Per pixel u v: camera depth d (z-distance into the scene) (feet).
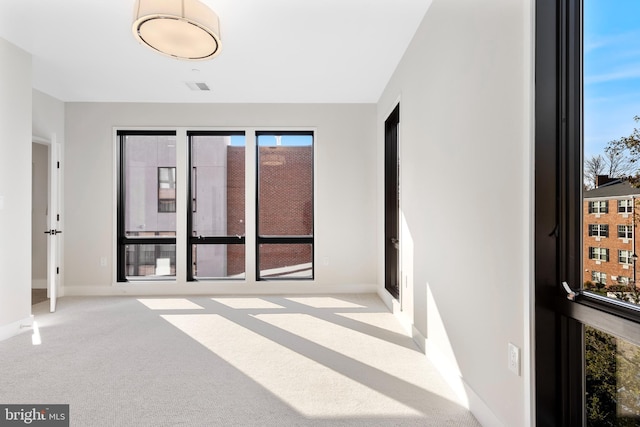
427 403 6.63
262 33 9.71
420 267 9.26
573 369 4.65
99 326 11.02
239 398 6.77
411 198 10.10
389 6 8.48
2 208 10.02
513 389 5.06
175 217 15.78
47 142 14.55
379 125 15.07
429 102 8.54
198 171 15.96
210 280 15.81
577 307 4.35
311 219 16.17
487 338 5.79
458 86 6.88
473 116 6.27
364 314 12.34
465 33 6.57
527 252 4.72
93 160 15.48
